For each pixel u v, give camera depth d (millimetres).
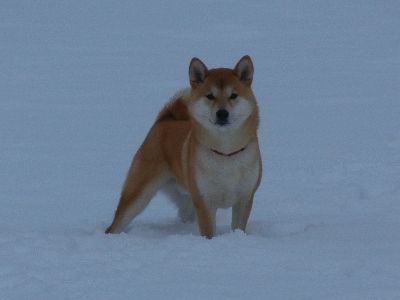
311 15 48188
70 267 8742
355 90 25500
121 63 33406
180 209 13008
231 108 10781
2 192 14625
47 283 8125
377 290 7633
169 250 9422
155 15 50375
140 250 9477
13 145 18688
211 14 49969
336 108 22562
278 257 9125
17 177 15773
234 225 11664
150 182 12438
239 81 11164
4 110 23234
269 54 35250
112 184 15320
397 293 7527
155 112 23000
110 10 53000
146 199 12508
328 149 17625
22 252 9359
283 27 44000
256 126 11188
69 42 40188
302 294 7629
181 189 12445
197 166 11156
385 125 20016
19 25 46750
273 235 11656
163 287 7914
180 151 12000
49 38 41656
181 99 12656
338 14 48094
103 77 29812
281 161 16656
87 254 9266
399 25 43062
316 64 31750
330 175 15203
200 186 11203
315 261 8930
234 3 54000
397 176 14766
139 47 38344
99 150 18266
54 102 24656
